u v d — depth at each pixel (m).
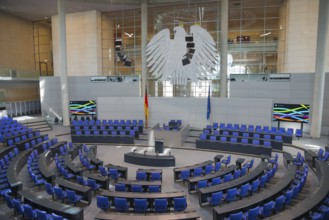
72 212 7.23
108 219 6.79
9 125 18.80
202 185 9.88
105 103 22.97
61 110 25.17
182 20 22.81
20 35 26.91
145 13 22.75
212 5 22.09
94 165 12.75
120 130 19.34
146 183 9.77
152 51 23.05
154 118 22.50
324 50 17.59
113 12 24.86
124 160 14.62
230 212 7.25
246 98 20.27
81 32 24.80
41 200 7.91
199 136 19.22
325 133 19.84
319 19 17.44
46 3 22.41
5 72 22.03
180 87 22.88
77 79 24.53
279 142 16.06
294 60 20.67
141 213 8.34
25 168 13.05
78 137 18.72
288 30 20.59
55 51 26.16
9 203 8.23
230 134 18.20
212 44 21.75
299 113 19.08
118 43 17.67
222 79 21.64
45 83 24.75
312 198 7.70
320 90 18.12
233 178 10.75
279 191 8.51
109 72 25.45
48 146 15.78
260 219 7.54
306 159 13.73
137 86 23.67
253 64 22.25
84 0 21.80
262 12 22.14
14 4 22.55
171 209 8.86
